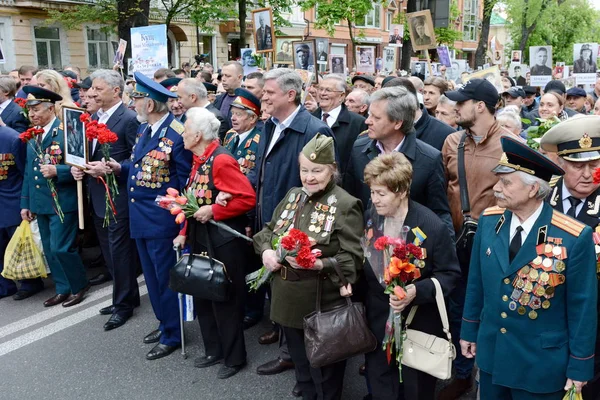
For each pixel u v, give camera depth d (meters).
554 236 2.42
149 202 4.25
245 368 4.14
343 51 32.47
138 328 4.86
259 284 3.55
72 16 18.59
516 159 2.40
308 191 3.20
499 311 2.54
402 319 2.94
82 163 4.79
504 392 2.69
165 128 4.27
